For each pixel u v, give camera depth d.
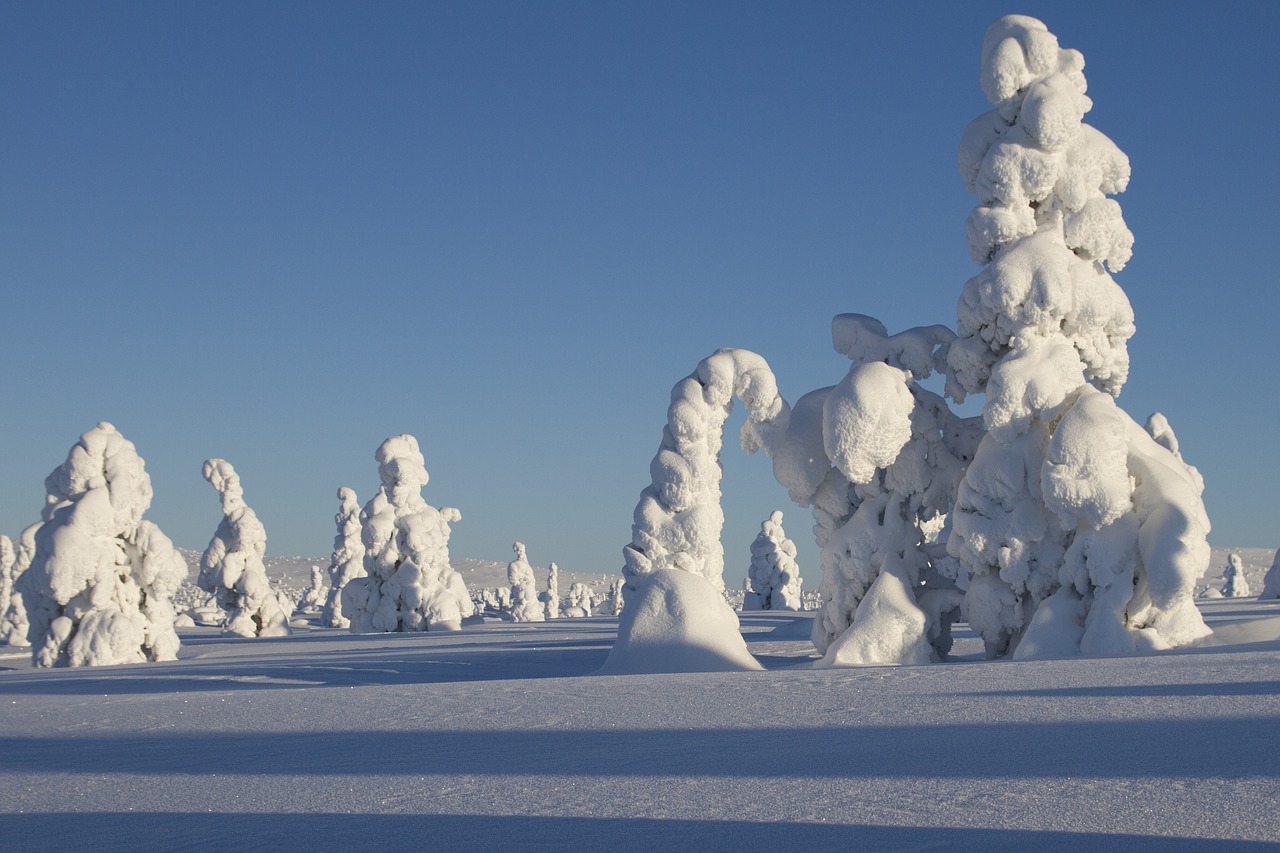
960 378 16.89
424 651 22.20
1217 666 10.57
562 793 5.60
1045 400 15.59
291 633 41.56
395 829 4.92
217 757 7.38
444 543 40.94
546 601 74.88
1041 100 15.97
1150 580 14.56
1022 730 6.96
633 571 17.75
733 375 17.80
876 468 16.38
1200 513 14.78
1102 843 4.15
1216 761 5.58
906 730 7.27
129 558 26.28
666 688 10.98
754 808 5.04
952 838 4.32
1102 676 10.09
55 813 5.63
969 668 11.89
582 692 10.84
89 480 26.06
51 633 25.06
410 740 7.80
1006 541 15.72
